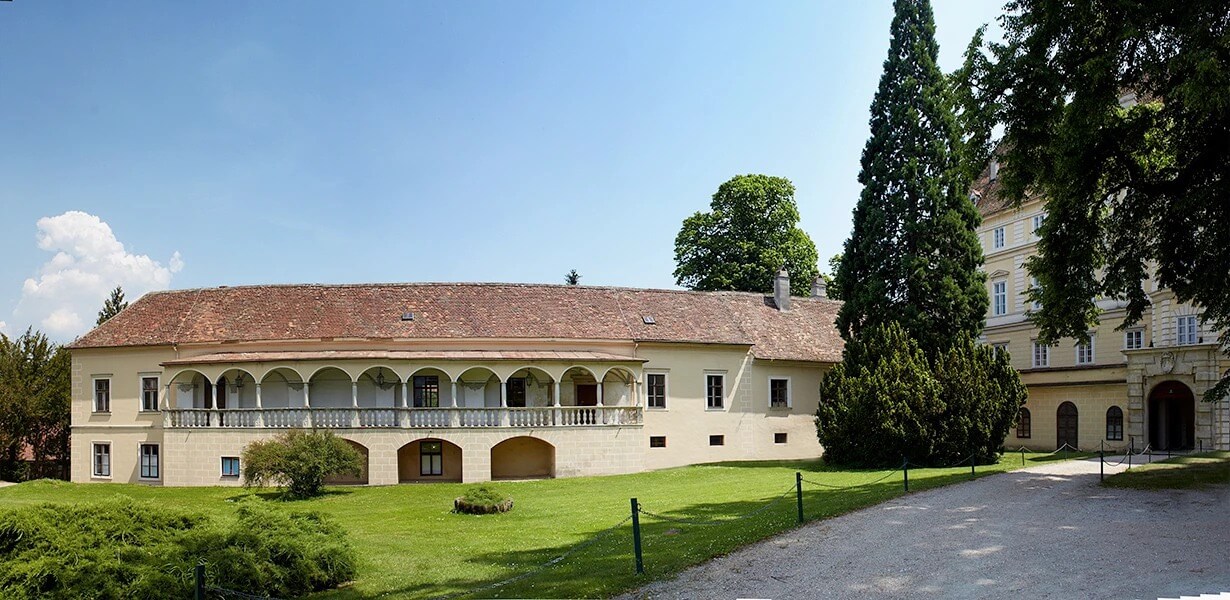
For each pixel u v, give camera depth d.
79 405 38.47
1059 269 22.16
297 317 36.91
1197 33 17.00
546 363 35.06
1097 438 41.16
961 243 34.91
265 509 15.78
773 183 56.66
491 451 35.53
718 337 39.81
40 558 12.47
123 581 12.35
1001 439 32.88
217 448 34.12
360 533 20.64
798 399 41.75
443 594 13.23
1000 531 15.87
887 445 32.22
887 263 35.84
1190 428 39.06
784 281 45.47
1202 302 21.14
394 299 38.12
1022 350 47.22
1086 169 20.36
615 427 35.47
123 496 15.30
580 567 14.33
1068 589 11.55
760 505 21.86
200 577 10.52
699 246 58.09
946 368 33.16
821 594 11.83
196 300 39.22
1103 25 19.50
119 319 39.31
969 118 21.66
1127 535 15.00
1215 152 19.62
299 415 33.56
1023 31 21.19
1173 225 21.27
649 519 20.34
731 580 12.81
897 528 16.62
